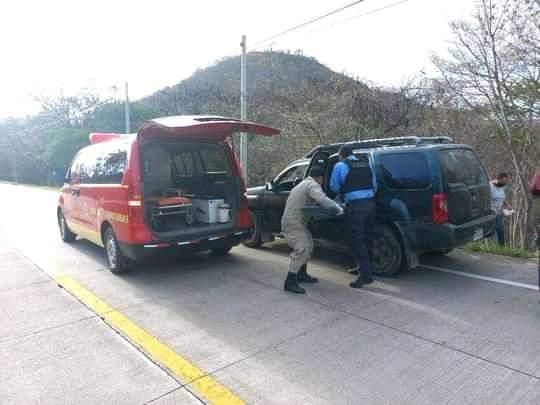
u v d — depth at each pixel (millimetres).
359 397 2666
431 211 4711
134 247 5152
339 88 14977
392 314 4023
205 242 5633
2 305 4578
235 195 6051
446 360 3104
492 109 9820
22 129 51469
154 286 5152
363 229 4809
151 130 5285
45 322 4066
